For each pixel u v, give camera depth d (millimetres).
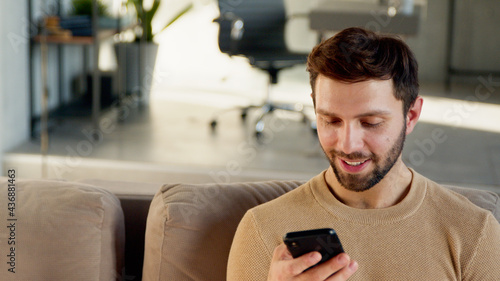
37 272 1086
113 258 1124
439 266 924
